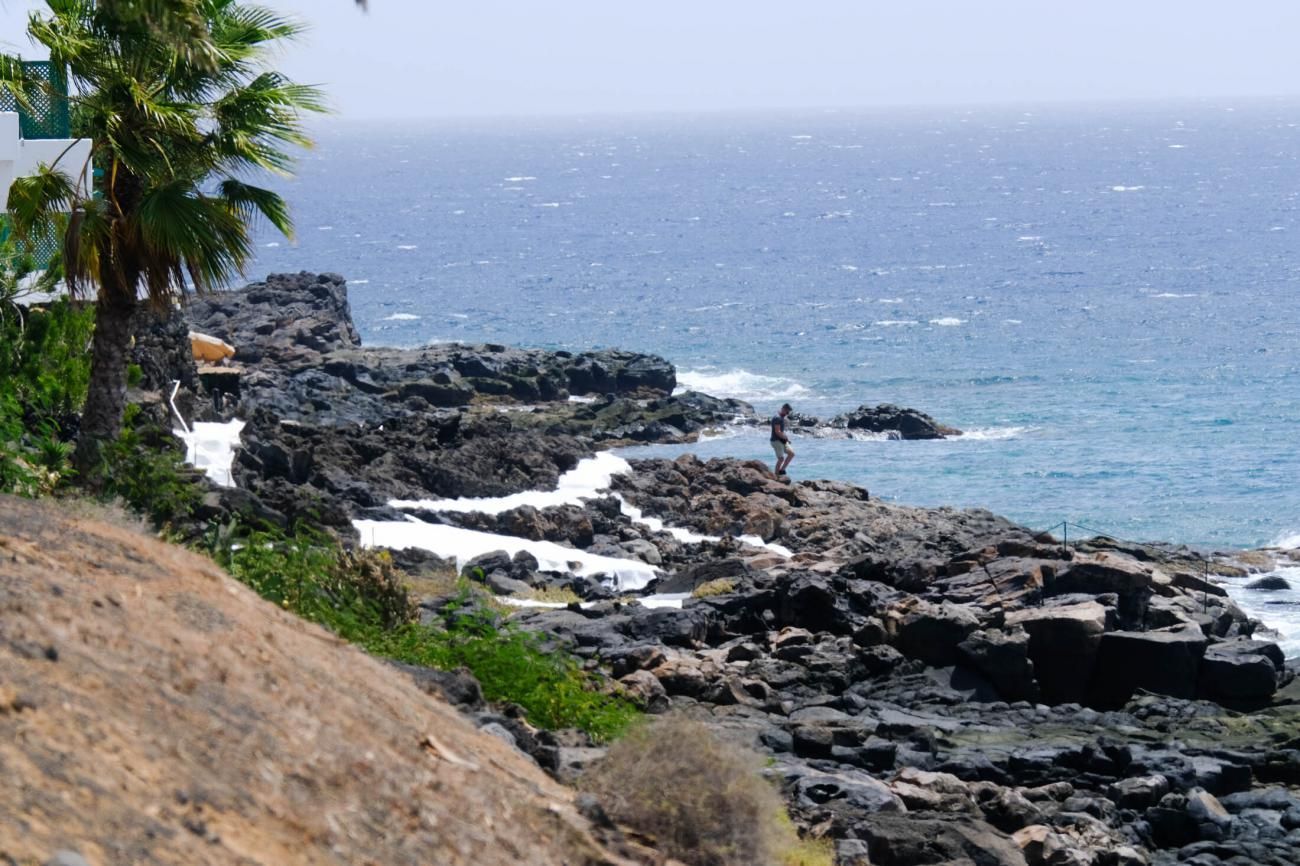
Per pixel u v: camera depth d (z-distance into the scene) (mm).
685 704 55125
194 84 48875
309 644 24812
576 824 21516
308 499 81688
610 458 124125
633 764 23781
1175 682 65750
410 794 19328
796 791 41062
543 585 84188
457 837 18859
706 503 115062
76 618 19375
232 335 189000
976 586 77250
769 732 50375
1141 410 178000
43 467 45844
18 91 50188
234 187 50469
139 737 16891
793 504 117750
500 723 29719
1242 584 104438
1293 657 86250
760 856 23469
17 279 64375
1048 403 184000
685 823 23016
